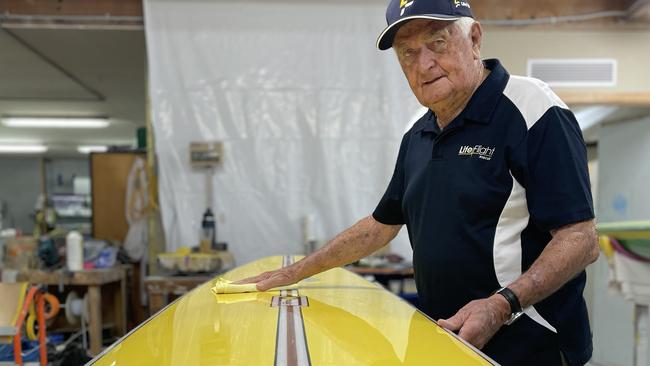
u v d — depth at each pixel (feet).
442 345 2.57
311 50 8.72
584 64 9.07
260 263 5.89
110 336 10.07
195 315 3.28
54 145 28.17
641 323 7.18
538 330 2.91
